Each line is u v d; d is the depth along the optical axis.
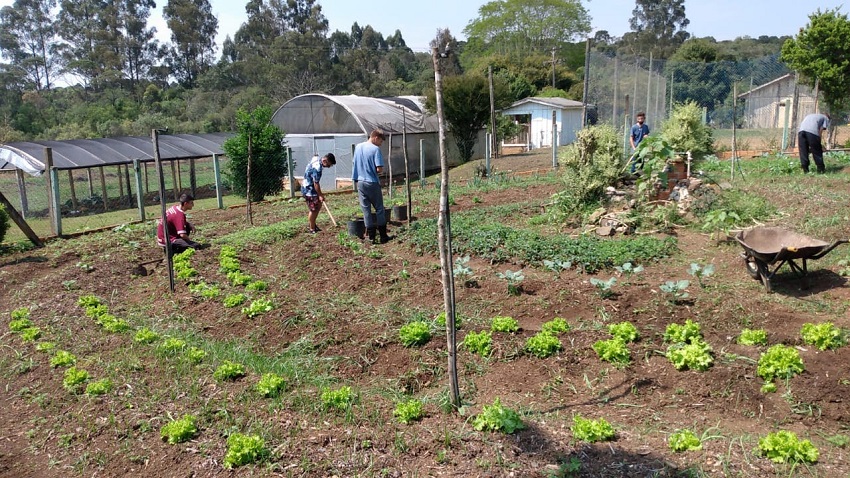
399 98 30.84
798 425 4.49
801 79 21.95
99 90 60.00
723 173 15.19
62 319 7.85
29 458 4.75
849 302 6.45
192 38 68.06
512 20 74.88
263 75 57.94
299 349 6.33
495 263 9.02
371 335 6.46
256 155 21.27
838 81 20.09
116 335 7.12
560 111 37.28
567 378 5.37
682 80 26.47
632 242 8.91
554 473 3.92
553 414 4.82
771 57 25.89
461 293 7.75
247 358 6.18
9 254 12.30
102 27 64.25
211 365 6.02
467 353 5.96
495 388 5.33
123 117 49.50
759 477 3.81
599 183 10.99
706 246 8.95
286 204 17.73
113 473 4.39
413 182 22.09
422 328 6.23
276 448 4.39
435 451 4.26
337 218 13.23
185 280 9.10
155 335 6.87
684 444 4.13
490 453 4.20
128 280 9.84
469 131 28.98
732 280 7.48
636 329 5.93
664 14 85.38
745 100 26.12
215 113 51.03
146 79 65.19
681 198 10.56
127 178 23.75
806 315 6.17
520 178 18.81
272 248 11.11
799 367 4.90
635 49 81.25
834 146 21.97
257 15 67.31
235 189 22.17
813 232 9.13
